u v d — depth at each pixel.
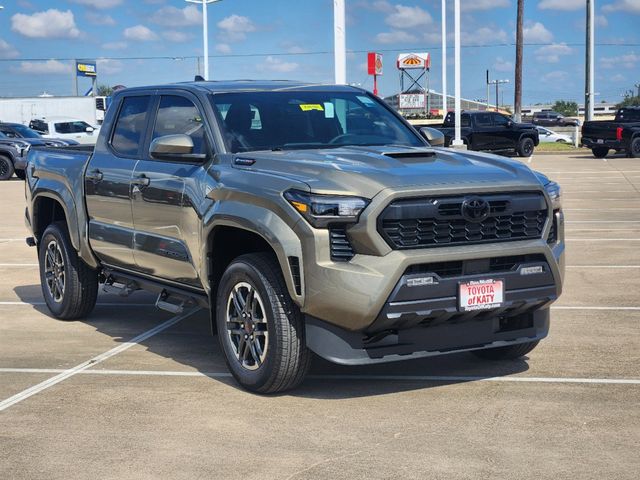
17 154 28.36
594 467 4.43
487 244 5.52
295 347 5.57
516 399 5.61
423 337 5.55
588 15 42.91
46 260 8.44
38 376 6.39
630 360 6.50
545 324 6.07
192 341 7.46
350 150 6.20
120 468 4.57
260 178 5.73
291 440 4.94
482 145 35.78
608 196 20.34
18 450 4.87
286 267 5.41
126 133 7.43
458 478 4.32
